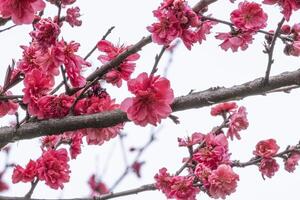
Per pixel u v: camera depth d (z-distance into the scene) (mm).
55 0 5605
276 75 4945
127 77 5441
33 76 4918
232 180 5555
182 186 5711
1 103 5258
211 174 5570
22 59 5188
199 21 4820
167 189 5793
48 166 5254
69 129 5004
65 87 5105
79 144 6121
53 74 4945
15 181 5234
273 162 6074
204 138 6000
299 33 5559
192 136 6059
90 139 5320
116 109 5027
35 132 4945
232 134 6094
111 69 5398
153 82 4668
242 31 5469
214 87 4992
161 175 5820
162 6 4805
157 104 4664
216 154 5824
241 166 6027
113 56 5547
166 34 4781
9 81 4965
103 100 5152
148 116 4672
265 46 4828
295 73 4906
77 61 4945
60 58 4852
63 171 5270
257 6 5328
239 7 5387
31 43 5375
